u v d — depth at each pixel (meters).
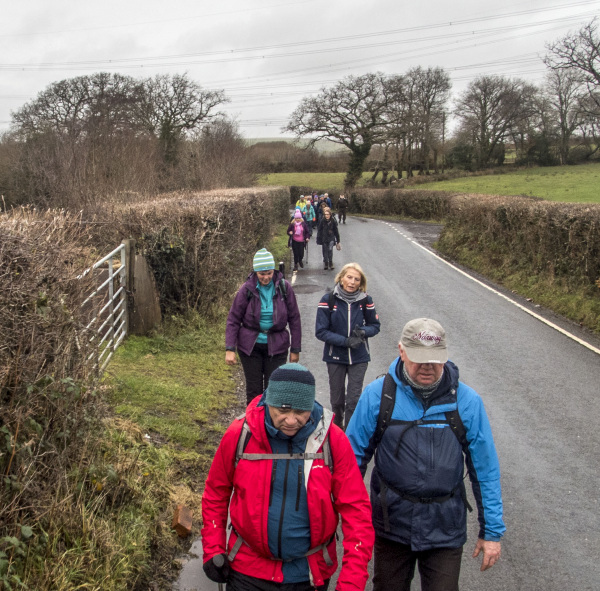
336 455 2.76
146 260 9.04
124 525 3.94
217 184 32.94
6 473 3.24
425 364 2.98
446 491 3.02
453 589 2.95
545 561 4.26
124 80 46.38
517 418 6.86
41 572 3.17
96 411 4.29
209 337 9.33
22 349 3.36
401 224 36.81
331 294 5.87
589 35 52.94
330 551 2.82
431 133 64.81
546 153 65.81
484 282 16.20
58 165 21.61
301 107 59.91
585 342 10.20
